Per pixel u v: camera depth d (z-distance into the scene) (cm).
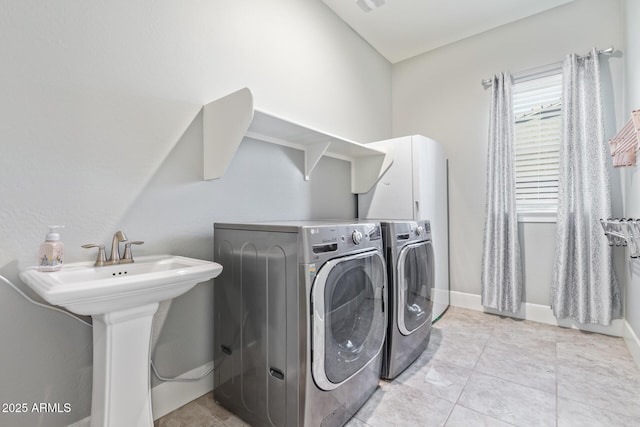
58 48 114
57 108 114
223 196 170
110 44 127
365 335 146
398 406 143
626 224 157
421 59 319
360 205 272
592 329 227
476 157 283
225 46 172
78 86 119
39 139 110
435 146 265
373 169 263
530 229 255
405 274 174
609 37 224
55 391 114
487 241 264
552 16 247
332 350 125
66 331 117
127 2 133
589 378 165
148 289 96
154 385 140
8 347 104
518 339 216
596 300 218
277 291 122
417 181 239
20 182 106
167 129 146
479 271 280
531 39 256
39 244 110
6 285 104
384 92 325
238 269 141
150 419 114
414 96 323
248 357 135
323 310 118
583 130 225
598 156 217
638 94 177
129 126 133
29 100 108
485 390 155
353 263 137
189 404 150
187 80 154
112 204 128
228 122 148
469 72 288
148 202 139
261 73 192
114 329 103
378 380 157
